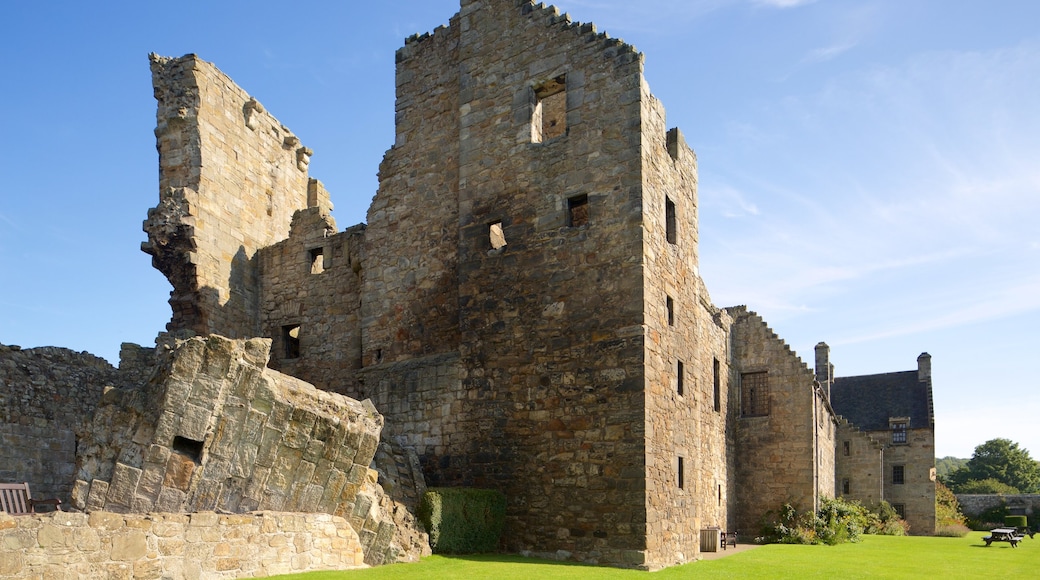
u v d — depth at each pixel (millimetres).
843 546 24328
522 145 17188
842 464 38281
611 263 15375
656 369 15188
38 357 17047
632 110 15727
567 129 16578
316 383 21172
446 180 18969
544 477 15289
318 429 12094
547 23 17359
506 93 17750
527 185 16922
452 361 17188
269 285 22688
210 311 20484
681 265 17531
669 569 14055
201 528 9852
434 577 10992
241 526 10414
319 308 21625
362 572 11203
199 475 11133
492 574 11570
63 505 17031
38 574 7973
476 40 18531
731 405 29781
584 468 14828
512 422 15984
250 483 11523
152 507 10820
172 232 20000
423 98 19922
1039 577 15109
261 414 11641
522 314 16391
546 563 13750
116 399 11281
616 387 14805
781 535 26734
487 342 16781
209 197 20938
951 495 48750
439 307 18406
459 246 17719
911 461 42312
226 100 22203
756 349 30531
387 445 15789
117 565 8766
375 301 19672
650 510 14211
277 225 24375
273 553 10812
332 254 21719
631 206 15328
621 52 16109
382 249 19859
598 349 15180
